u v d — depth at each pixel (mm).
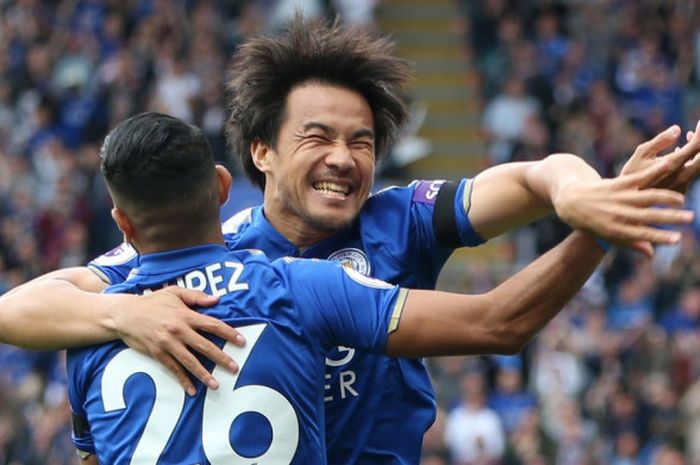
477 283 25828
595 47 32031
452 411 21188
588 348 23031
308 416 6176
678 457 20281
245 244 7375
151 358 6191
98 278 6859
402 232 7199
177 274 6320
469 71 32875
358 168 7129
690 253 24812
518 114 30406
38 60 30453
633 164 5883
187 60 29906
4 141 28938
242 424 6062
